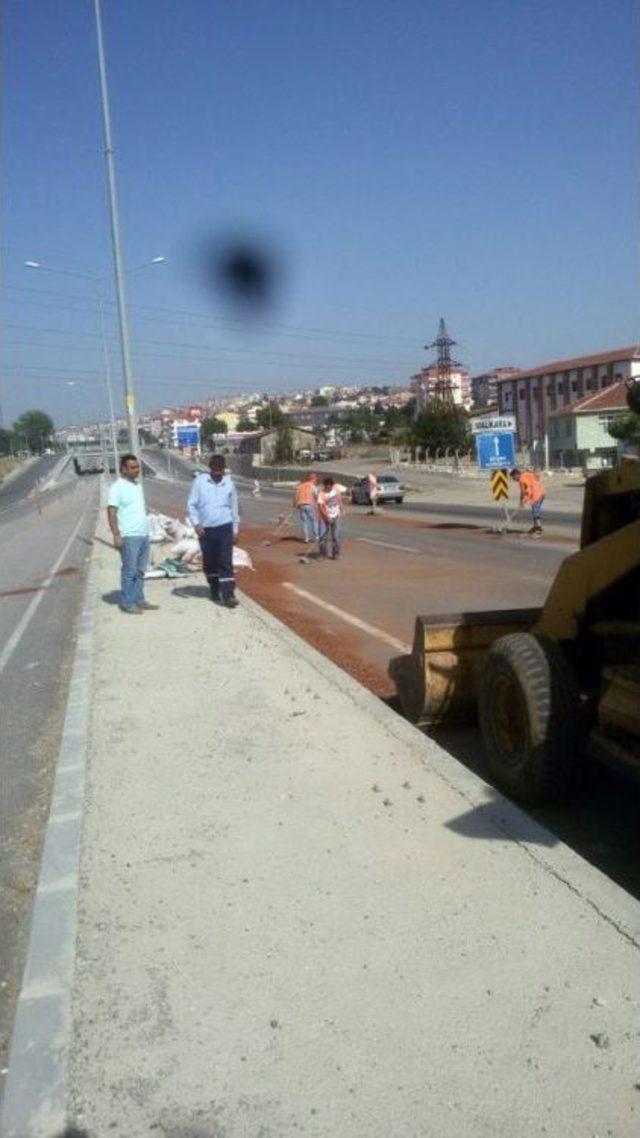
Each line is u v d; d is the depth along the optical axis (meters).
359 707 7.55
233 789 5.88
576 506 38.03
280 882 4.59
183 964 3.93
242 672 8.97
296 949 3.99
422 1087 3.13
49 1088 3.22
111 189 19.86
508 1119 2.98
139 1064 3.32
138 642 10.72
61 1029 3.53
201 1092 3.17
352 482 66.31
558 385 96.62
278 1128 2.99
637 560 5.71
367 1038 3.39
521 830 5.00
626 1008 3.47
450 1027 3.42
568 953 3.82
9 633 13.66
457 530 30.06
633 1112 2.98
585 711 5.82
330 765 6.21
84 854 5.04
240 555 20.47
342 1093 3.13
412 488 61.12
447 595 15.13
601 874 4.47
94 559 22.59
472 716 7.41
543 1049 3.27
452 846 4.86
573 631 6.11
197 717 7.52
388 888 4.45
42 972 3.91
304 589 16.70
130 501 12.79
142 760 6.54
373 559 21.72
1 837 5.81
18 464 153.00
